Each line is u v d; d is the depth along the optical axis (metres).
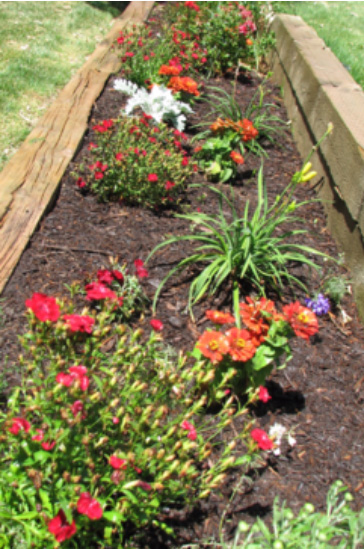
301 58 5.04
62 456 1.80
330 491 2.00
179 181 3.93
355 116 3.83
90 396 1.83
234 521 2.13
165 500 2.01
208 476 2.12
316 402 2.65
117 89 4.82
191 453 2.26
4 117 4.58
